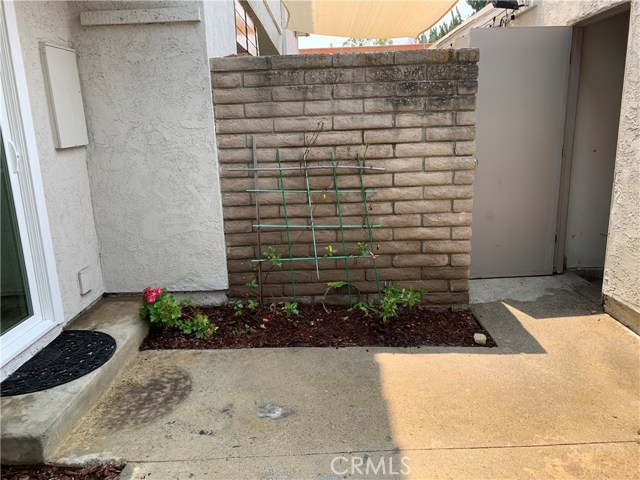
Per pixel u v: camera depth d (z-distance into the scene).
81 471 2.36
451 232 4.05
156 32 3.71
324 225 4.05
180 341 3.63
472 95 3.83
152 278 4.09
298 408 2.84
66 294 3.52
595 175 4.93
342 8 5.60
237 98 3.84
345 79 3.82
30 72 3.16
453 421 2.70
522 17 5.77
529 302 4.35
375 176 3.97
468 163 3.92
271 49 10.56
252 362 3.35
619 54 4.70
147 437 2.58
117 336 3.37
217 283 4.12
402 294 3.92
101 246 4.03
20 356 2.96
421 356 3.43
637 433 2.58
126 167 3.90
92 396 2.82
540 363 3.31
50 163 3.35
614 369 3.21
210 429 2.65
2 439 2.33
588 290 4.58
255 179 3.95
